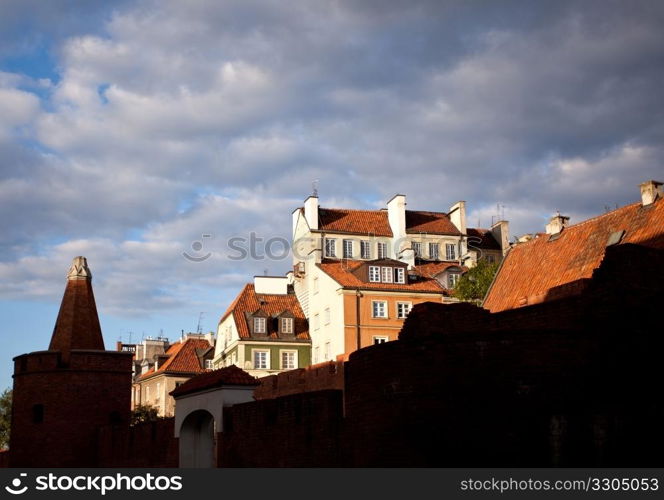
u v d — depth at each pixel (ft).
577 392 59.67
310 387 153.17
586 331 61.00
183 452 109.09
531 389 59.67
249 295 282.77
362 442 68.13
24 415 154.92
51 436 151.94
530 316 70.49
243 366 260.42
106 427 148.05
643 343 62.59
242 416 94.02
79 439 152.35
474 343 61.57
